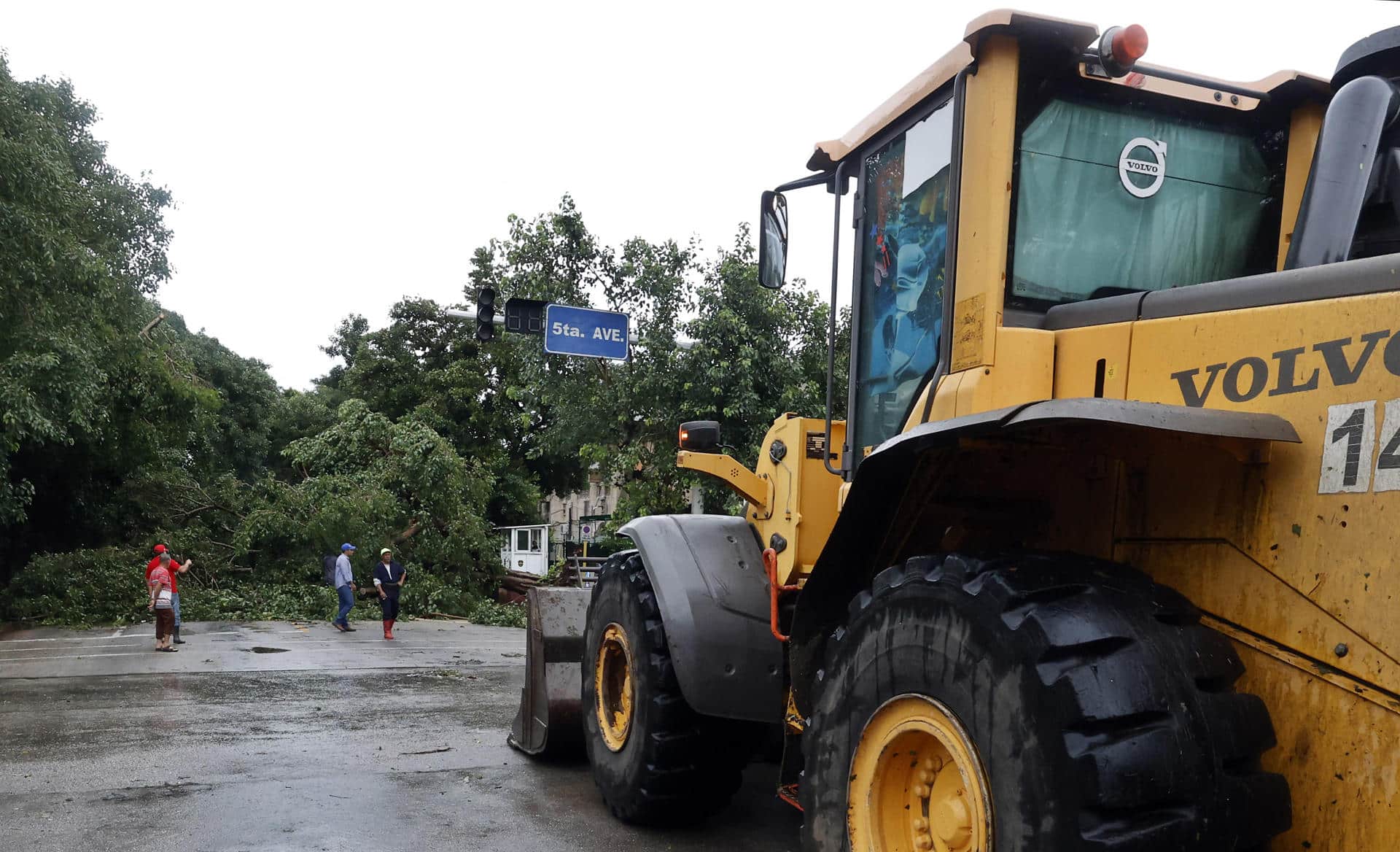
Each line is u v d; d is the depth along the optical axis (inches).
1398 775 82.8
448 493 976.3
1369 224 108.6
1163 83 140.0
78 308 649.0
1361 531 87.3
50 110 717.9
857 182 165.9
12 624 732.0
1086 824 88.4
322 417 1814.7
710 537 196.9
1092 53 126.3
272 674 477.1
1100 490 114.3
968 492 125.0
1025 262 132.8
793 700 151.4
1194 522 102.9
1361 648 86.5
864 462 121.0
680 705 189.6
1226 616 98.7
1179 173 142.9
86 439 811.4
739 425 610.2
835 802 120.0
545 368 708.7
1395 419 85.9
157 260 887.7
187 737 303.0
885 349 157.9
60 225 657.0
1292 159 146.5
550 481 1654.8
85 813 209.2
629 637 202.2
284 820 203.8
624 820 203.9
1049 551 109.5
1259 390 98.4
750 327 615.5
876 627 116.6
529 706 274.1
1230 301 104.7
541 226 666.2
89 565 802.8
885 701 113.3
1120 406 92.5
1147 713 89.5
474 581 1021.2
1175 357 108.0
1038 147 135.6
